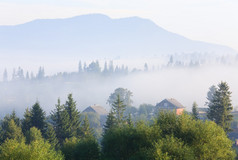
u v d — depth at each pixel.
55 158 41.00
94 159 52.84
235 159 47.16
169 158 35.78
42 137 76.31
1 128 78.38
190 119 47.81
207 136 42.28
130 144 47.28
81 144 55.03
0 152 40.81
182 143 38.75
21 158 37.81
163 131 47.19
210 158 40.84
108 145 49.53
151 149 38.62
